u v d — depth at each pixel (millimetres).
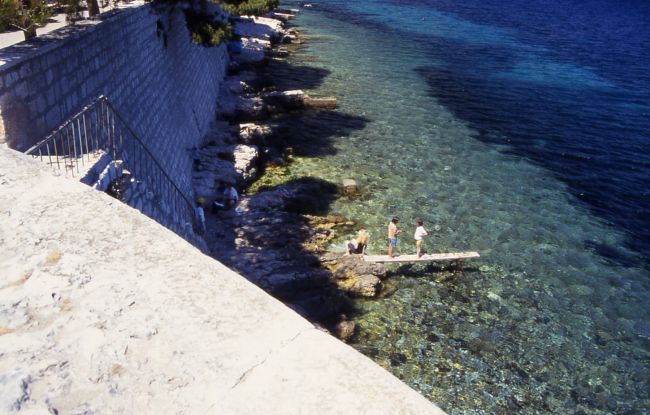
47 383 3314
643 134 46219
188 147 30281
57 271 4164
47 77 11703
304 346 3520
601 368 20297
